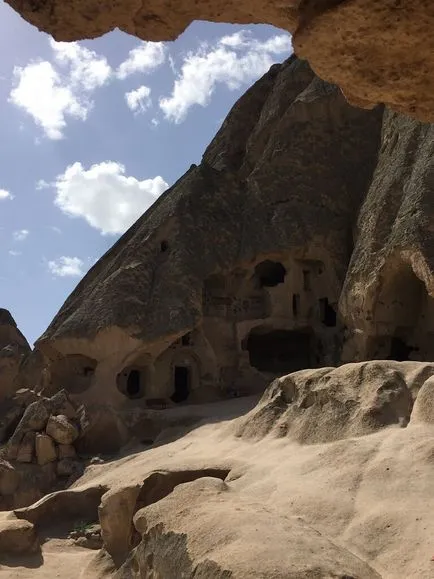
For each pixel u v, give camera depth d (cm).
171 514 830
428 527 822
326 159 2934
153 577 775
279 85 3412
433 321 2267
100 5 543
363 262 2352
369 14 514
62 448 2133
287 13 574
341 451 1129
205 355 2602
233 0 558
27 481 2033
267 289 2741
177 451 1698
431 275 1959
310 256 2762
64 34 573
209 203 2906
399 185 2366
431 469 962
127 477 1588
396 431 1151
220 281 2783
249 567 628
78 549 1465
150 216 3097
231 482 1219
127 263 2722
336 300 2702
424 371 1316
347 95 654
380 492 951
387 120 2758
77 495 1602
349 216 2856
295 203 2856
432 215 2103
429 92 606
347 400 1318
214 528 738
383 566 790
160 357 2564
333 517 921
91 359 2658
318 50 570
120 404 2425
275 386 1614
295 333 2862
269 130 3222
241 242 2831
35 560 1365
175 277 2627
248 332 2702
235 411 2130
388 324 2317
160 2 548
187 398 2577
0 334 3859
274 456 1312
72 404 2367
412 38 532
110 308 2530
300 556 651
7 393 3028
